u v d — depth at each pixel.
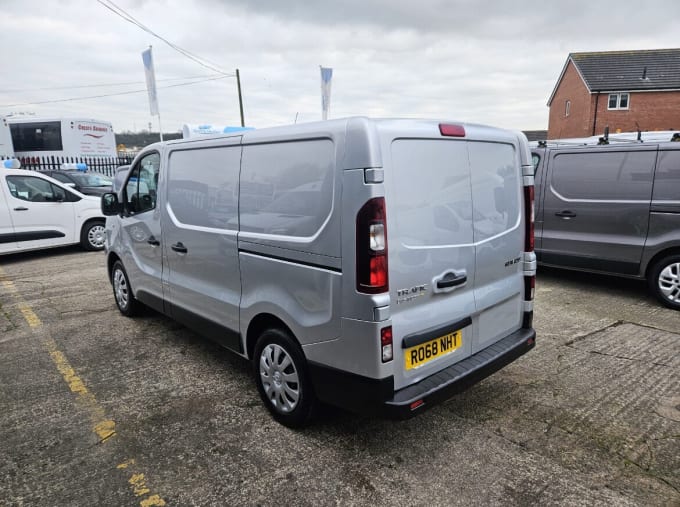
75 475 2.54
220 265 3.29
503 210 3.04
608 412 3.10
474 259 2.81
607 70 32.47
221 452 2.72
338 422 3.01
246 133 2.99
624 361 3.88
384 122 2.33
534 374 3.66
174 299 3.97
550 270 7.19
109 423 3.04
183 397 3.38
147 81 13.09
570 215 5.90
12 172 8.41
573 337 4.42
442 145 2.60
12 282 6.84
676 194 5.02
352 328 2.37
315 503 2.31
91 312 5.34
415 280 2.45
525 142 3.22
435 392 2.46
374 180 2.22
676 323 4.76
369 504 2.29
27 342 4.46
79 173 14.47
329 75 11.65
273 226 2.79
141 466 2.61
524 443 2.77
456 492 2.37
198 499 2.35
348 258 2.33
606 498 2.31
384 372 2.33
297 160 2.61
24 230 8.45
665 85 30.23
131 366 3.91
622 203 5.42
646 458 2.62
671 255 5.15
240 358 4.07
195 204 3.52
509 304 3.18
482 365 2.75
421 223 2.47
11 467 2.61
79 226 9.20
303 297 2.63
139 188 4.36
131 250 4.60
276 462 2.62
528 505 2.27
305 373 2.75
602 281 6.47
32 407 3.26
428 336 2.52
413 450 2.71
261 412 3.16
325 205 2.44
